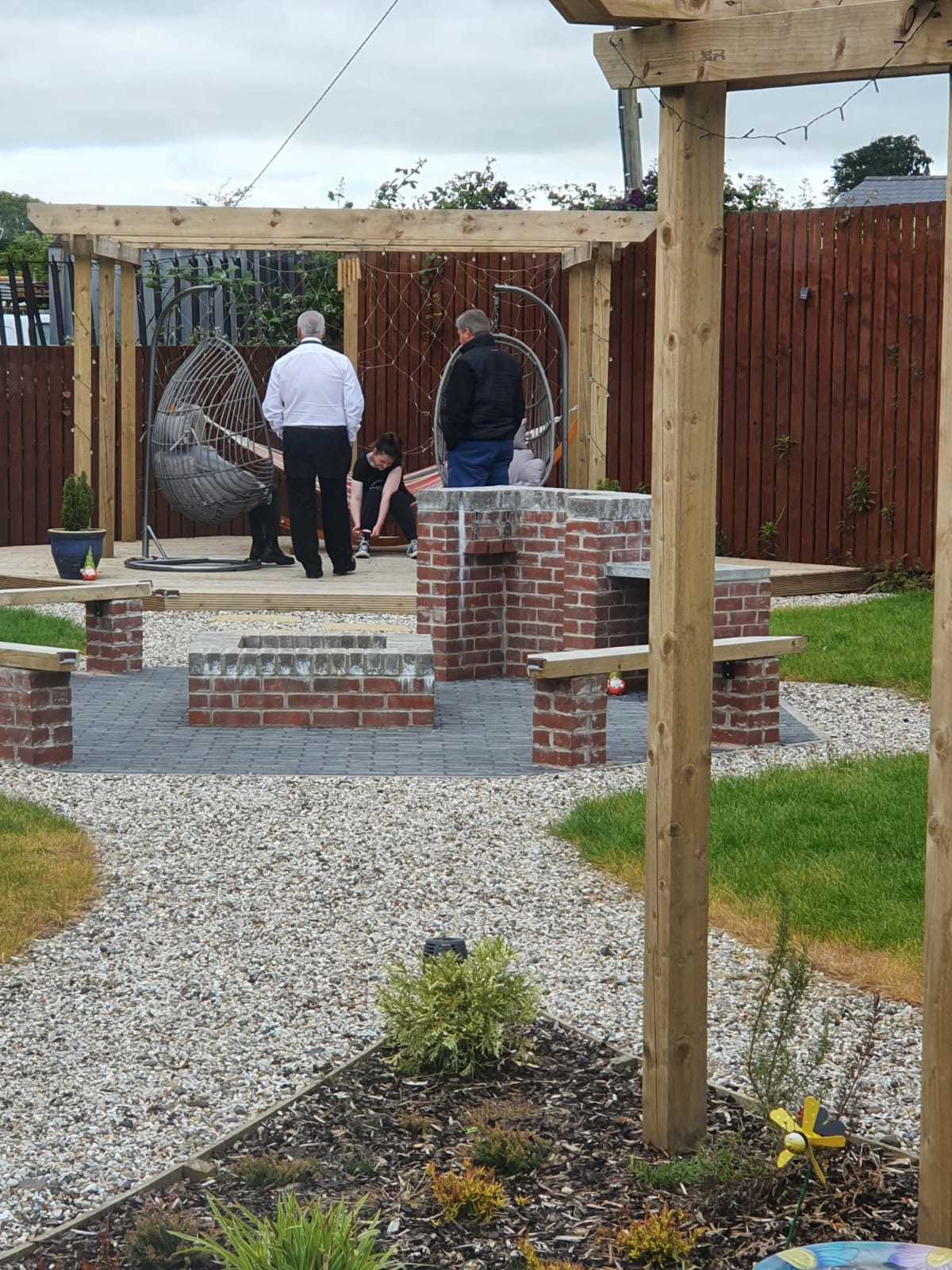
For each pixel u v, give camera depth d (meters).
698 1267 3.35
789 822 6.87
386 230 14.57
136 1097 4.30
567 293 16.95
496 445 12.35
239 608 12.93
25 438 16.75
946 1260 3.03
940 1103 3.26
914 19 3.15
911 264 14.91
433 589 10.87
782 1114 3.45
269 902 6.03
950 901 3.20
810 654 11.26
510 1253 3.40
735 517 16.19
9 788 7.64
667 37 3.54
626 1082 4.33
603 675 8.30
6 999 5.04
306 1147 3.94
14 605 9.88
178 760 8.28
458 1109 4.16
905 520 15.11
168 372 17.42
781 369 15.77
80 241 14.85
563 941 5.63
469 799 7.55
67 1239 3.51
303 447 13.64
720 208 3.67
